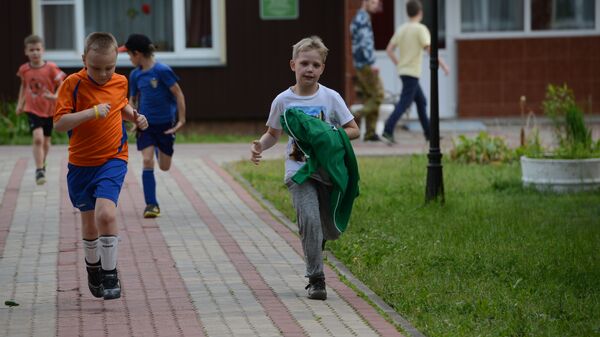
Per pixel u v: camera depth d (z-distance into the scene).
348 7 31.59
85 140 11.84
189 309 11.80
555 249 14.84
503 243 15.34
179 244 15.50
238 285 12.98
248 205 18.97
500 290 12.62
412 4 27.81
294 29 30.53
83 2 30.64
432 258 14.19
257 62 30.59
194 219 17.58
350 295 12.44
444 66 27.86
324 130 11.85
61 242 15.66
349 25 31.62
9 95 30.00
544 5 33.69
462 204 18.77
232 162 24.62
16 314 11.60
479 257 14.16
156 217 17.72
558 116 22.25
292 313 11.60
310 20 30.52
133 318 11.41
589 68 33.62
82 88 11.83
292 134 11.88
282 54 30.59
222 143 29.02
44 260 14.45
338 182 11.79
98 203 11.73
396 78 33.41
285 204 18.84
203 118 30.64
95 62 11.73
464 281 13.06
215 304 12.02
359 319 11.37
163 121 17.66
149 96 17.58
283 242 15.66
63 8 30.52
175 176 22.47
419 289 12.64
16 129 28.94
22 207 18.73
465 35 33.59
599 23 33.78
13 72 29.97
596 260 14.12
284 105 12.24
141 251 15.00
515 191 20.47
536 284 12.84
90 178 11.98
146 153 17.66
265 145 12.40
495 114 33.59
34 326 11.09
